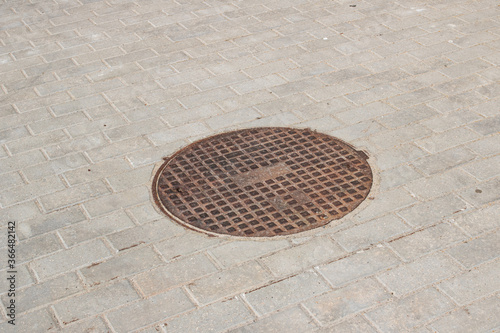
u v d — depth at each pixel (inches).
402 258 84.8
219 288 82.0
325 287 81.7
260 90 117.1
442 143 103.1
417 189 94.8
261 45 131.0
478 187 94.8
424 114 109.7
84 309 80.1
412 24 137.3
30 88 119.5
